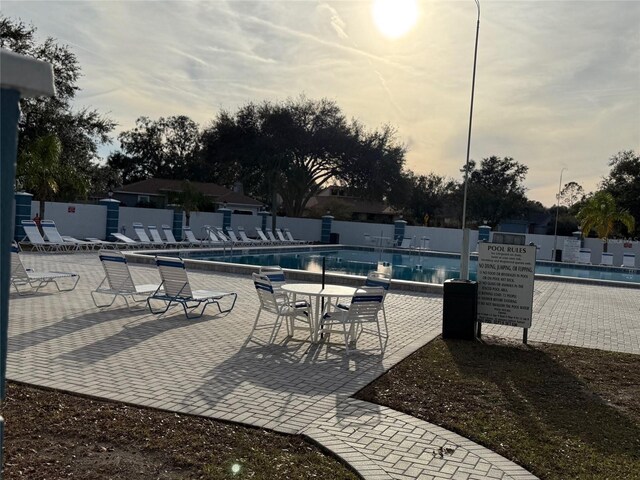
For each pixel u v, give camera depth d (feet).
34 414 16.75
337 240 125.70
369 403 19.61
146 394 19.10
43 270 50.96
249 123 145.59
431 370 24.07
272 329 31.27
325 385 21.36
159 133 208.95
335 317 27.43
